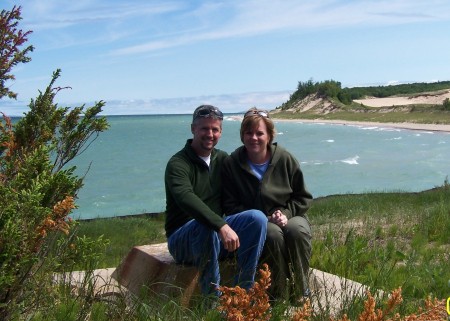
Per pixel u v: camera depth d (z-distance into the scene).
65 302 3.46
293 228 4.48
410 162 44.16
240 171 4.70
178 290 4.26
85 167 47.06
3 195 2.72
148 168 46.03
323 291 4.68
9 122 3.45
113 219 14.59
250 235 4.34
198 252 4.31
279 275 4.43
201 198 4.55
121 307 3.62
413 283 5.25
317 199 17.67
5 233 2.63
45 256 3.13
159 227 13.89
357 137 79.06
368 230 9.45
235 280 4.42
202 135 4.51
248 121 4.66
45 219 2.76
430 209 11.51
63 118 3.55
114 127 162.00
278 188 4.70
